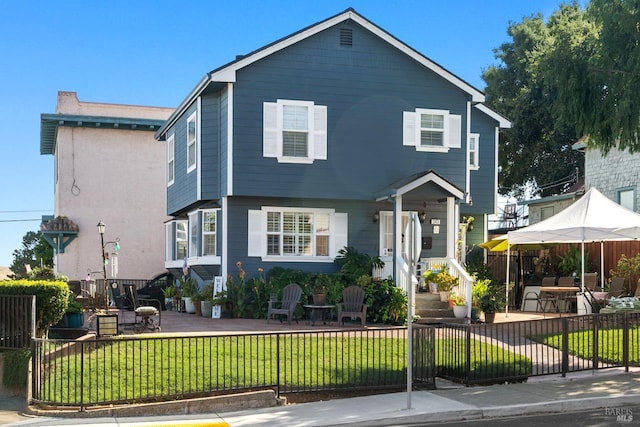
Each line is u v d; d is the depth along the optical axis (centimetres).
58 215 3309
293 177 2139
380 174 2217
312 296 2048
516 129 4138
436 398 1125
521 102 4041
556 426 947
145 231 3359
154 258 3366
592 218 1917
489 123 2697
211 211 2219
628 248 2523
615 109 1530
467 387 1229
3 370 1212
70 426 976
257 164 2109
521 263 2717
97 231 3294
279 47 2125
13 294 1295
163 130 2803
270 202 2169
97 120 3269
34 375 1114
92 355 1284
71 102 3494
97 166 3316
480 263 2630
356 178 2194
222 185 2145
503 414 1035
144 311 1605
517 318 2125
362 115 2209
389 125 2234
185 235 2662
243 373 1153
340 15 2170
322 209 2205
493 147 2695
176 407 1069
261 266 2150
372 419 986
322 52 2180
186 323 1894
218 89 2164
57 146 3369
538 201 3281
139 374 1181
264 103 2125
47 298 1309
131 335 1495
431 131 2281
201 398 1094
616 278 2245
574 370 1321
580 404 1077
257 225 2153
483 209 2658
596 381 1251
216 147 2188
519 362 1278
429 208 2306
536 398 1106
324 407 1083
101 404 1068
